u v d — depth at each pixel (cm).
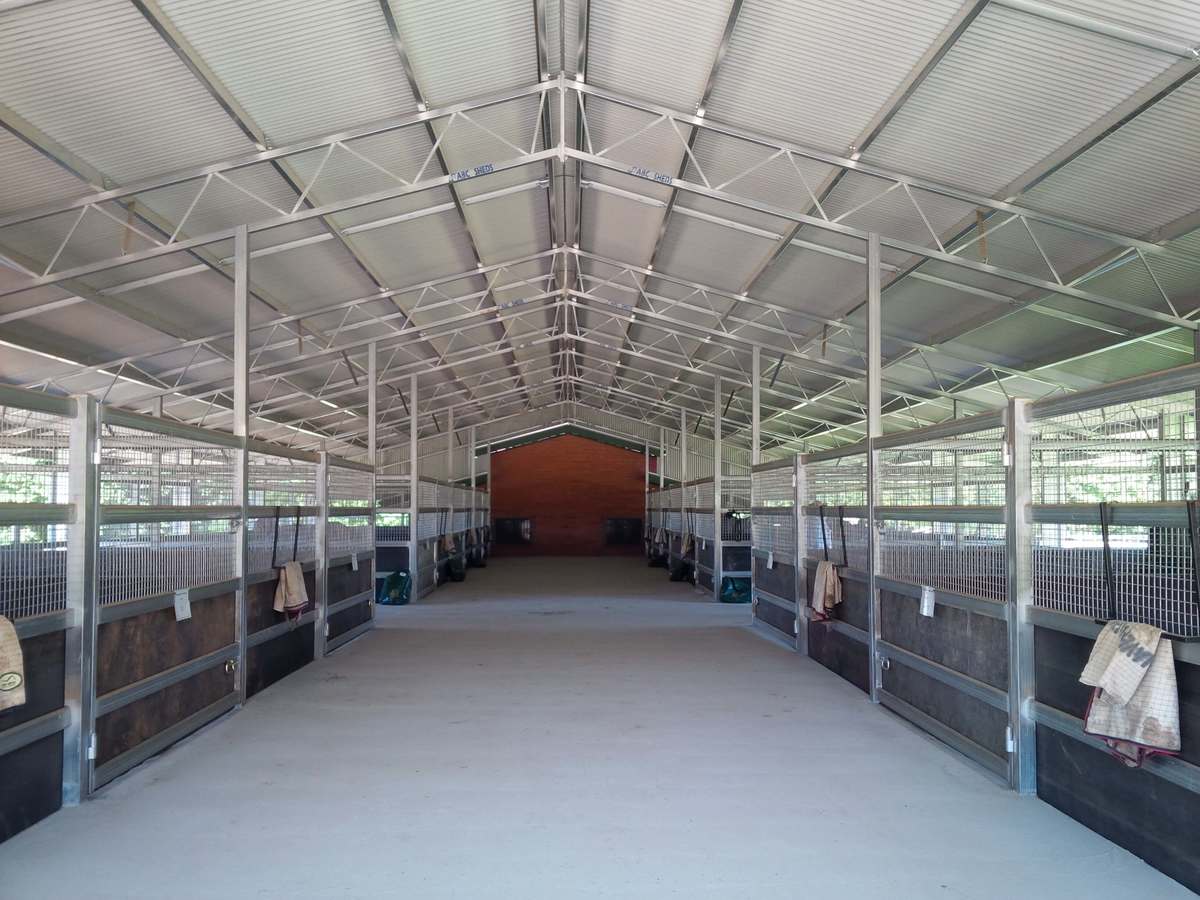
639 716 517
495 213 888
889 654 538
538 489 2530
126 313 891
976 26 483
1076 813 346
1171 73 484
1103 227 668
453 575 1587
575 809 355
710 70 584
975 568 430
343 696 573
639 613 1063
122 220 689
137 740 421
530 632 884
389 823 340
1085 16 451
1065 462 367
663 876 290
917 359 1159
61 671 362
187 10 481
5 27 470
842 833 330
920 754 438
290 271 905
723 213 829
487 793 376
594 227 961
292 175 687
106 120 568
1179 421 343
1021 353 1020
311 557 714
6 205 632
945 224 737
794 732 481
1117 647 298
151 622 436
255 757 432
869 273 696
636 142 730
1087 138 557
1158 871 296
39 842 322
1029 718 378
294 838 324
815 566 715
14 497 342
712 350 1447
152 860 304
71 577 367
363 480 895
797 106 605
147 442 439
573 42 600
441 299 1158
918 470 515
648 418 2436
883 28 503
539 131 735
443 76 605
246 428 621
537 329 1494
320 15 511
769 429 2162
